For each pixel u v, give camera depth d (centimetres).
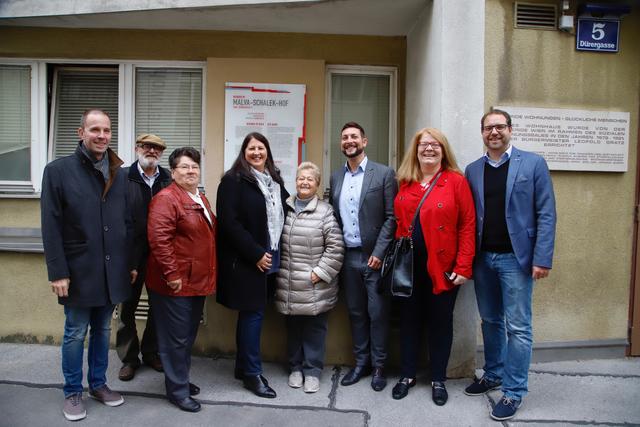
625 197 366
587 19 353
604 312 368
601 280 367
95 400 307
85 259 277
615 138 360
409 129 402
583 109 356
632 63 361
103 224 283
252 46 405
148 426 280
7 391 316
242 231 300
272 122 402
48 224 268
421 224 303
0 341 397
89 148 276
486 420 291
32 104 411
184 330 295
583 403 308
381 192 331
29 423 279
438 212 298
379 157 427
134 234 322
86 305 277
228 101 401
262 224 309
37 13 369
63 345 287
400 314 329
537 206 289
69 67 419
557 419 290
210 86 402
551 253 283
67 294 274
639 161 365
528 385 330
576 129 356
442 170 312
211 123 402
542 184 288
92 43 405
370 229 330
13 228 406
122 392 319
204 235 296
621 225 367
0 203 409
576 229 364
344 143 331
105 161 286
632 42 360
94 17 374
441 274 300
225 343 380
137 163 332
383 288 315
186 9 355
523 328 292
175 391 298
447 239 300
